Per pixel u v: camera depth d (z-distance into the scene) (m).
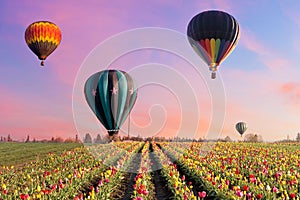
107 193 17.20
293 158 30.66
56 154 42.03
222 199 15.35
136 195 16.73
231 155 32.72
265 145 54.88
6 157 41.91
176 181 17.42
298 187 17.61
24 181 21.84
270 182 18.34
